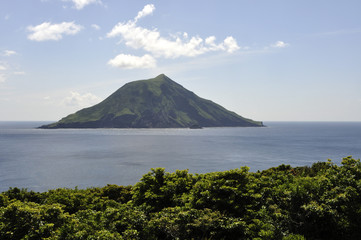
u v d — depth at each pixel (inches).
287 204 481.7
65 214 463.5
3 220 415.5
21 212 420.2
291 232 436.5
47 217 441.1
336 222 429.7
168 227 448.5
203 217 452.8
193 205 521.3
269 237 409.4
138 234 429.1
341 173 527.5
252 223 463.2
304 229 439.8
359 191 471.8
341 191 475.5
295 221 450.6
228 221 453.1
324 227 439.2
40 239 391.5
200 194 537.3
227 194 524.1
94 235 404.2
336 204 447.5
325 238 432.5
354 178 512.4
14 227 404.5
